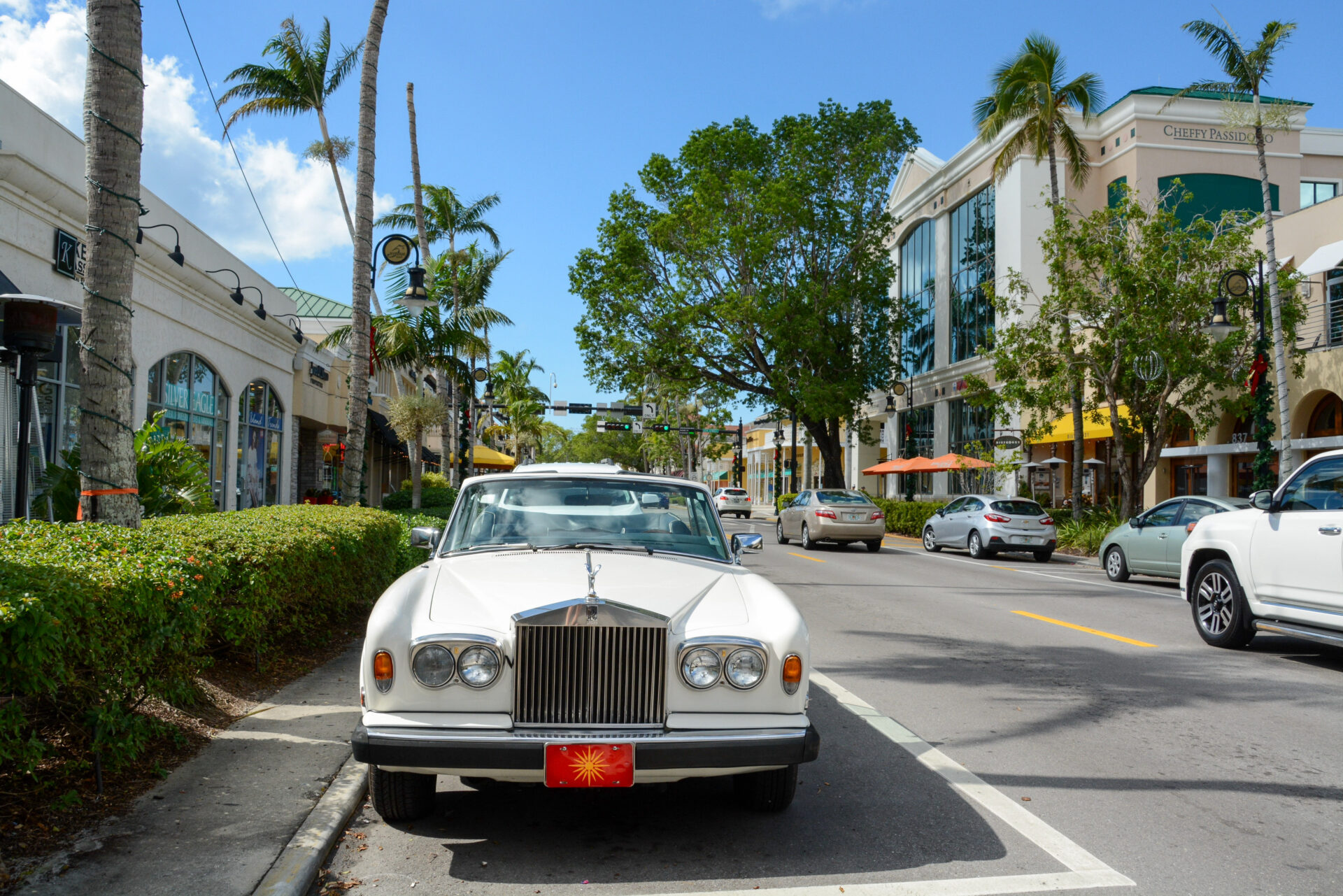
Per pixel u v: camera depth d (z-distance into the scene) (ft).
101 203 20.58
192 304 55.11
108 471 20.39
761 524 131.54
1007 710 22.29
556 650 12.81
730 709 13.02
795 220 112.16
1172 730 20.63
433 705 12.71
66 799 13.30
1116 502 97.35
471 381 85.30
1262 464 58.75
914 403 141.38
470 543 17.19
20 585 11.79
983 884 12.45
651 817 14.94
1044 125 83.30
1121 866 13.12
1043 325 77.05
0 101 34.24
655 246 118.21
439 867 12.92
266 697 20.86
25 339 25.13
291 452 78.54
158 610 14.42
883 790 16.30
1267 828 14.69
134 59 21.06
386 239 45.70
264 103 81.25
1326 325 71.46
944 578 53.26
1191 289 66.59
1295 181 103.55
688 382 120.88
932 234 135.64
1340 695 24.39
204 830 13.16
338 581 25.91
